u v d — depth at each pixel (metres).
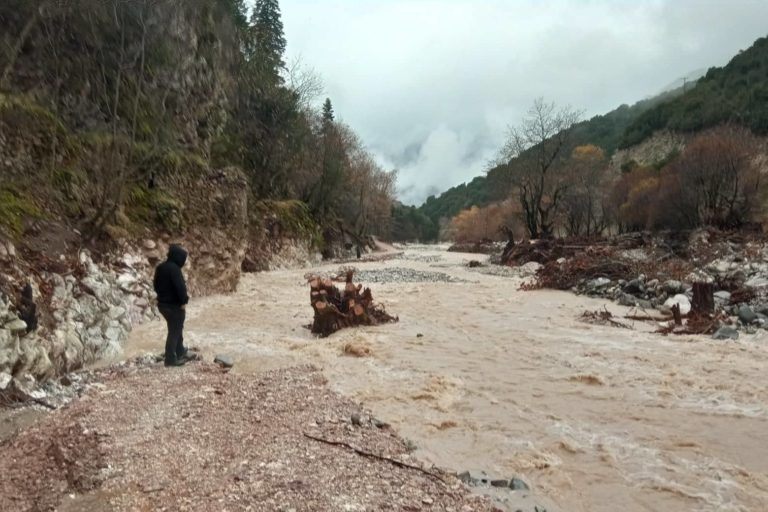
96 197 13.78
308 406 7.37
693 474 5.61
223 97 32.25
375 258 51.22
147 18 19.89
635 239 34.81
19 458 5.44
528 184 51.69
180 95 23.16
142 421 6.45
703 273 19.23
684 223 43.41
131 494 4.75
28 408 6.97
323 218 51.78
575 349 11.27
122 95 18.53
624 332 13.13
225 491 4.78
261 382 8.44
